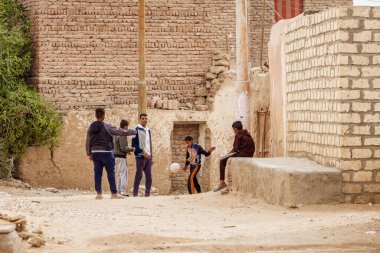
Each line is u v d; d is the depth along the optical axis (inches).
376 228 592.7
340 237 559.5
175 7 1311.5
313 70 790.5
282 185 726.5
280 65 903.1
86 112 1248.2
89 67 1272.1
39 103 1210.0
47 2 1253.1
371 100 729.6
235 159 839.7
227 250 521.0
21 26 1264.8
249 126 972.6
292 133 858.1
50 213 669.9
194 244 537.0
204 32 1323.8
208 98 1311.5
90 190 1235.9
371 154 727.7
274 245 533.0
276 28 927.0
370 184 727.7
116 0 1280.8
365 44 727.7
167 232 591.2
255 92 1030.4
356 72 728.3
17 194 1099.3
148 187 992.2
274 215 687.7
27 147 1216.8
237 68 973.2
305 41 812.6
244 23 969.5
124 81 1286.9
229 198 804.0
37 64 1253.1
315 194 720.3
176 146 1317.7
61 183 1235.2
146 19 1301.7
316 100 783.1
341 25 726.5
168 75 1310.3
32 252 504.4
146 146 985.5
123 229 599.2
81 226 603.5
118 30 1283.2
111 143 877.2
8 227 489.7
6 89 1211.2
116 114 1256.2
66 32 1262.3
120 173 1003.9
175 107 1294.3
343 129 725.9
